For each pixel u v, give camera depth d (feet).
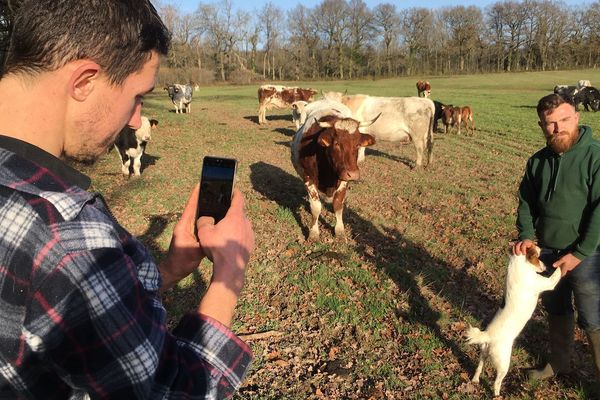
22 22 3.11
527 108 98.84
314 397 12.71
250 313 16.92
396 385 13.21
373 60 318.45
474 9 331.77
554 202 11.59
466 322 16.24
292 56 316.60
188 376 3.26
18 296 2.85
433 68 340.80
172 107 99.09
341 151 21.49
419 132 41.16
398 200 31.42
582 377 13.61
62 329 2.86
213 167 4.61
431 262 21.31
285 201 30.35
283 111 95.55
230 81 261.24
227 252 4.00
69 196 3.08
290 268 20.44
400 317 16.48
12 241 2.85
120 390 2.97
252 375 13.57
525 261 11.76
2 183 2.92
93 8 3.18
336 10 301.43
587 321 11.74
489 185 35.35
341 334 15.65
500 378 12.39
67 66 3.16
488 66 344.08
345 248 22.59
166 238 23.49
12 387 2.98
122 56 3.35
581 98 93.40
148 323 3.11
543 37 327.47
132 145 35.22
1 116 3.17
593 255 11.36
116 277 3.02
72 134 3.37
